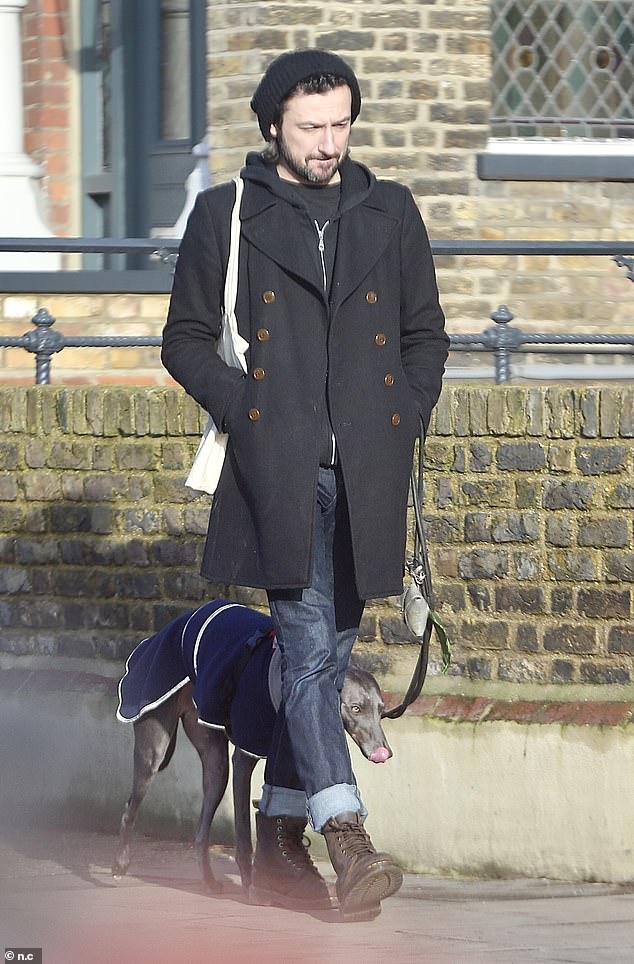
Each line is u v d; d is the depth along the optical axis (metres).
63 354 24.66
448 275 25.44
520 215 25.59
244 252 13.19
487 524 18.03
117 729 19.58
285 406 12.89
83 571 20.05
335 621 13.50
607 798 17.11
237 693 15.23
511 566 17.94
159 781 19.52
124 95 30.73
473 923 14.03
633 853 17.02
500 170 25.39
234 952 12.09
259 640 15.31
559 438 17.67
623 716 17.23
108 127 31.23
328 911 14.34
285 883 14.54
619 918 14.50
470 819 17.72
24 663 20.58
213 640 15.89
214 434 13.30
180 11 29.66
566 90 26.70
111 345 20.77
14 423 20.33
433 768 17.89
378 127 25.11
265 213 13.14
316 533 13.15
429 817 17.92
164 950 12.19
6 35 27.92
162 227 30.20
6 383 24.78
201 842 16.62
